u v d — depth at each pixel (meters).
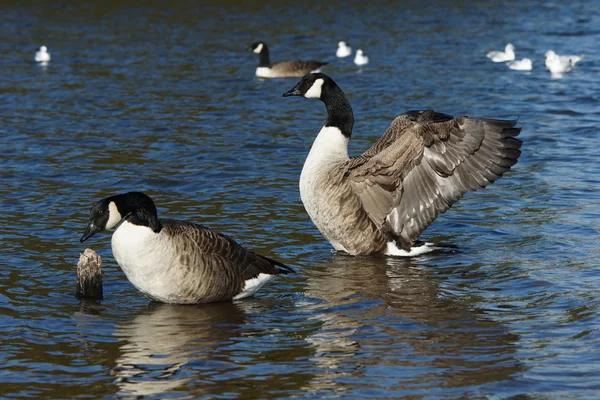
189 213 17.61
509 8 52.38
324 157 15.35
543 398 9.83
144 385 10.27
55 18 47.25
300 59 39.38
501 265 14.63
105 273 14.34
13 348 11.29
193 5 51.81
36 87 32.09
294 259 15.13
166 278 12.34
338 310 12.68
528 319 12.18
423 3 53.59
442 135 14.63
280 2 53.16
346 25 47.34
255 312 12.62
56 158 22.16
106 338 11.64
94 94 30.97
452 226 16.88
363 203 15.11
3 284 13.66
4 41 41.50
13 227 16.53
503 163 14.77
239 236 16.23
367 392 10.02
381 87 32.19
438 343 11.38
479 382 10.23
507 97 29.78
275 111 28.59
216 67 37.19
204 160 21.97
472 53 39.34
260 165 21.52
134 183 19.84
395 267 14.73
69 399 9.92
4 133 24.92
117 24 46.28
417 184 15.01
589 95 29.92
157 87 32.53
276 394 10.01
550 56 34.69
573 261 14.70
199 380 10.38
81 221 17.02
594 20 48.44
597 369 10.51
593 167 20.77
